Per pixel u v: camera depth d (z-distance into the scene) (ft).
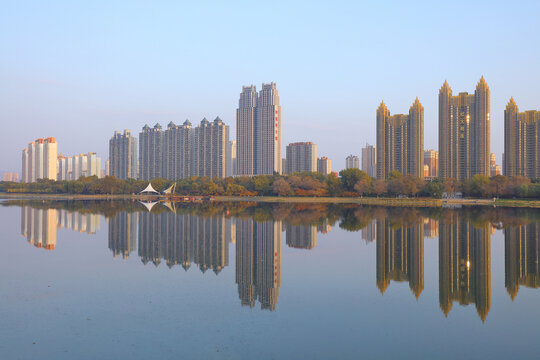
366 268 162.50
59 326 95.35
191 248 208.44
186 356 80.07
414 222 333.01
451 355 82.58
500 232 267.18
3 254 189.16
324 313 106.83
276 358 79.66
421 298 121.19
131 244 220.43
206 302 114.93
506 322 101.71
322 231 276.82
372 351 83.71
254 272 154.10
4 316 101.96
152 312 105.50
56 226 299.79
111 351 81.92
